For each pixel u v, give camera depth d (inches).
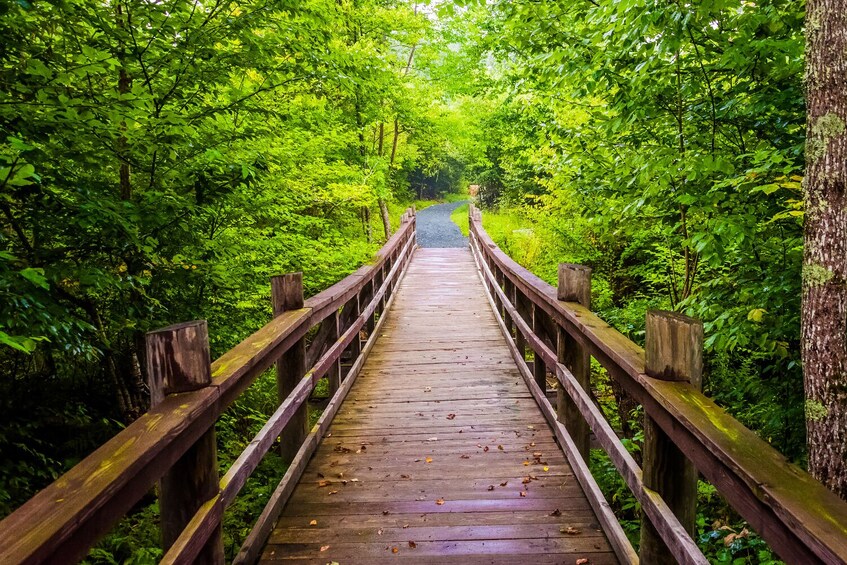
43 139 111.6
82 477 43.3
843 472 87.1
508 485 115.6
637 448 188.5
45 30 131.4
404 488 114.8
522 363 196.5
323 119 287.7
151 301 155.5
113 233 129.2
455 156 1547.7
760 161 121.5
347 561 88.8
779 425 158.9
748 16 128.7
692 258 208.7
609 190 194.9
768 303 137.4
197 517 63.7
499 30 326.3
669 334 65.9
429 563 88.0
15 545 33.7
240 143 179.9
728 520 154.5
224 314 194.5
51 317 106.7
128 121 126.6
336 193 320.2
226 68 159.2
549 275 402.0
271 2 156.5
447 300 357.7
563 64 167.6
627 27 139.6
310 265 267.9
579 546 92.4
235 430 201.2
